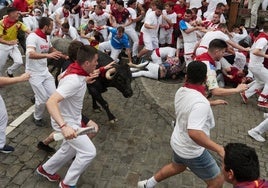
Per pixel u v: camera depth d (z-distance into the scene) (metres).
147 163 5.43
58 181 4.81
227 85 8.96
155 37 9.80
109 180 4.97
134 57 9.97
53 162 4.60
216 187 4.00
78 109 4.24
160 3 9.48
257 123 7.10
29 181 4.82
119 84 6.20
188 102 3.67
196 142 3.55
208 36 7.54
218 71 8.84
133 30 10.05
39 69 5.91
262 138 6.40
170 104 7.54
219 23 8.98
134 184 4.93
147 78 8.98
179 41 9.38
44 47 5.88
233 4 11.62
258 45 7.25
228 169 2.45
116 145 5.86
